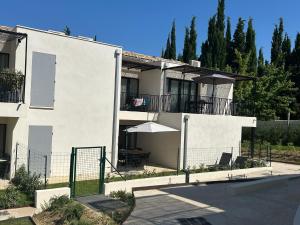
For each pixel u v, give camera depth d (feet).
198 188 45.88
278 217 31.96
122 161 62.28
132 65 66.18
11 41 50.34
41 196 36.68
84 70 54.90
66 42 52.90
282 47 150.30
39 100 50.44
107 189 42.60
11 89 46.57
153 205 36.04
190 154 64.08
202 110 72.43
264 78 107.14
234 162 66.44
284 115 134.41
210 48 142.10
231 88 80.89
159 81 67.72
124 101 69.77
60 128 52.70
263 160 69.62
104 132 57.36
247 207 35.58
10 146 48.19
